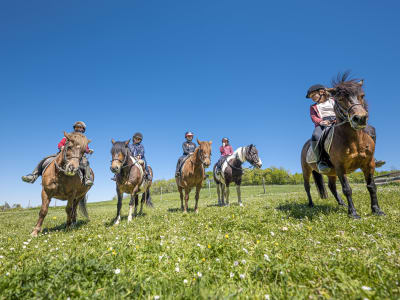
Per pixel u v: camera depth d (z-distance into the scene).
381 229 3.94
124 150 7.62
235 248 3.22
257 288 2.16
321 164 6.29
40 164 7.18
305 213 5.80
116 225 6.51
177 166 10.55
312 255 2.90
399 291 1.87
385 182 16.58
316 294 1.98
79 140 6.32
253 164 10.48
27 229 7.71
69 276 2.29
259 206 8.04
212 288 2.16
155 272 2.62
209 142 8.68
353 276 2.25
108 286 2.18
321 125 6.34
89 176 7.71
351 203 5.18
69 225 6.92
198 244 3.31
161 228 5.16
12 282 2.17
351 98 4.80
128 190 8.20
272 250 3.06
